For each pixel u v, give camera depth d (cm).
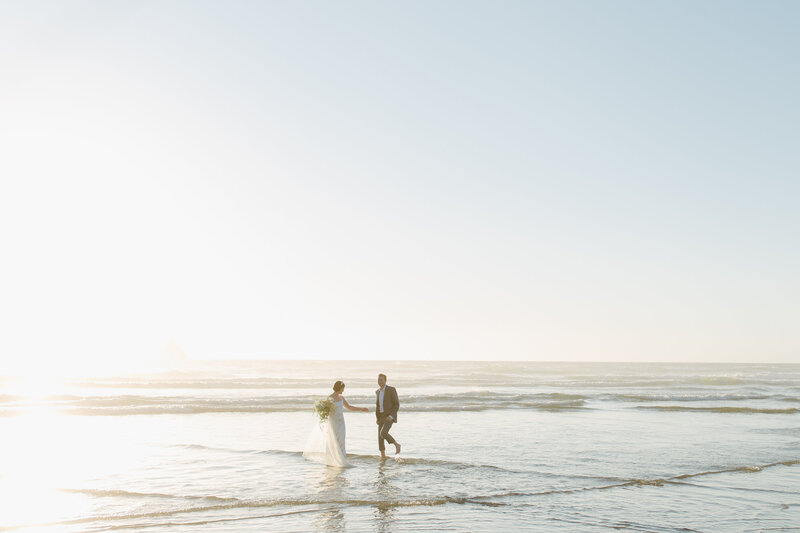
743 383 5531
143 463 1212
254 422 1973
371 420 2083
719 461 1270
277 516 804
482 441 1543
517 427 1862
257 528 745
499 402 2814
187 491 958
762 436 1702
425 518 795
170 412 2278
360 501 887
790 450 1438
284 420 2039
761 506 879
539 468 1167
